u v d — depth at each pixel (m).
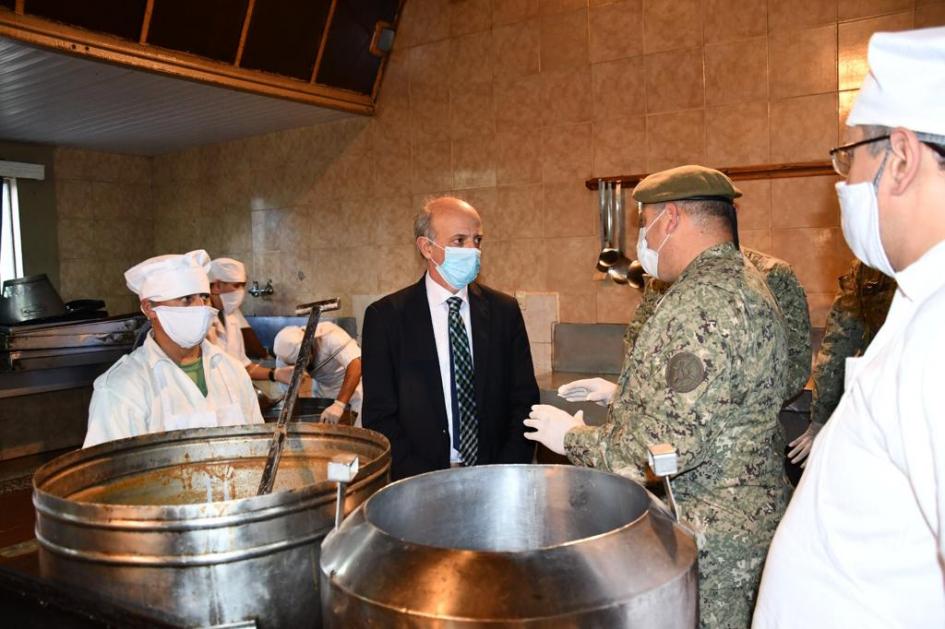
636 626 0.76
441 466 2.00
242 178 4.87
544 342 3.76
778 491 1.37
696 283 1.34
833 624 0.90
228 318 3.44
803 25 3.06
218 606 1.00
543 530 1.05
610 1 3.48
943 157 0.83
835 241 3.06
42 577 1.09
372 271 4.34
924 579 0.83
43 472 1.17
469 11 3.87
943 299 0.80
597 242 3.59
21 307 3.64
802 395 2.81
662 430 1.28
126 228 5.21
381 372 2.04
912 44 0.83
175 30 3.28
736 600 1.31
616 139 3.50
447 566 0.76
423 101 4.06
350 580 0.80
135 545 1.00
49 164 4.79
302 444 1.46
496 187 3.86
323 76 3.92
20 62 3.10
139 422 1.66
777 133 3.14
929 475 0.78
